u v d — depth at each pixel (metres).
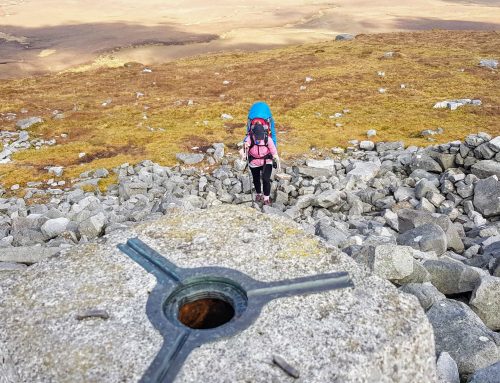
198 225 5.42
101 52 52.69
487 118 18.88
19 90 27.42
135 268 4.67
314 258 4.75
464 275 6.82
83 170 14.59
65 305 4.22
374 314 4.01
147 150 16.08
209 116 20.33
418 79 26.00
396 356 3.73
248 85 26.17
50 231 9.73
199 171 14.05
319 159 14.76
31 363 3.66
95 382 3.45
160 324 3.90
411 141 16.17
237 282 4.34
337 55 34.16
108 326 3.94
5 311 4.21
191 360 3.59
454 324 5.60
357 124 18.62
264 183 10.86
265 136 10.45
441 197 11.19
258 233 5.21
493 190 10.73
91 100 24.16
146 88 26.67
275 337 3.76
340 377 3.45
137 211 10.60
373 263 6.82
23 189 13.36
